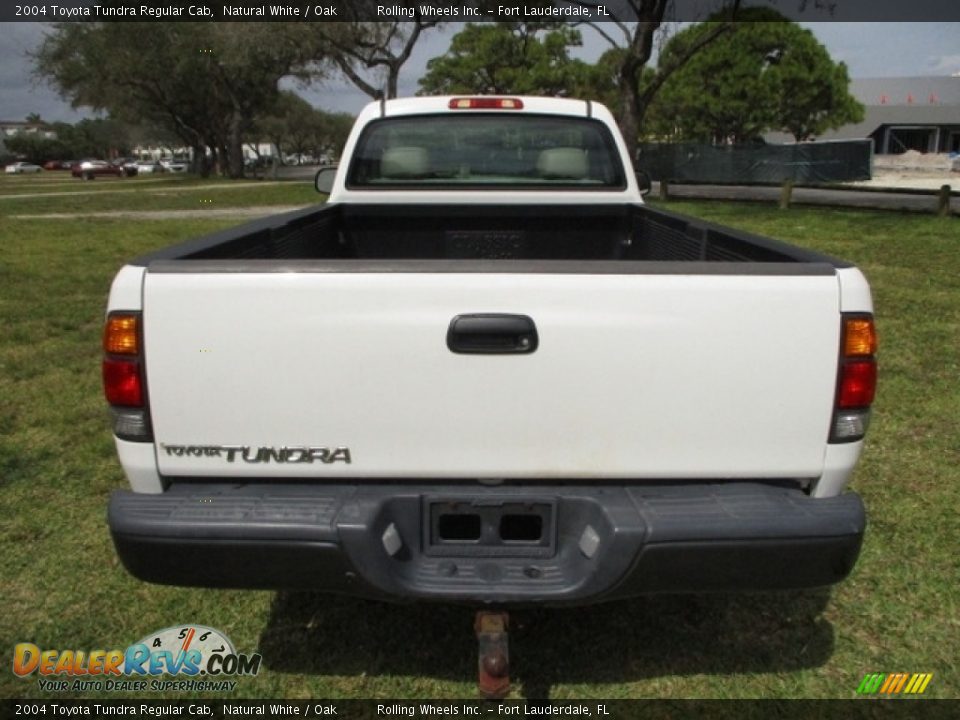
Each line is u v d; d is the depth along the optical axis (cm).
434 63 4425
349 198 434
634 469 215
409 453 214
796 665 267
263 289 206
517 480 219
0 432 455
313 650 275
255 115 4953
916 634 282
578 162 439
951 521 355
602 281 205
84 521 356
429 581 212
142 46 4156
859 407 213
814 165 2994
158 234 1432
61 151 11112
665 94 4766
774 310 207
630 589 210
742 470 216
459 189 434
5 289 855
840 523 208
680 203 2102
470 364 208
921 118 6347
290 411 211
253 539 206
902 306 761
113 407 214
